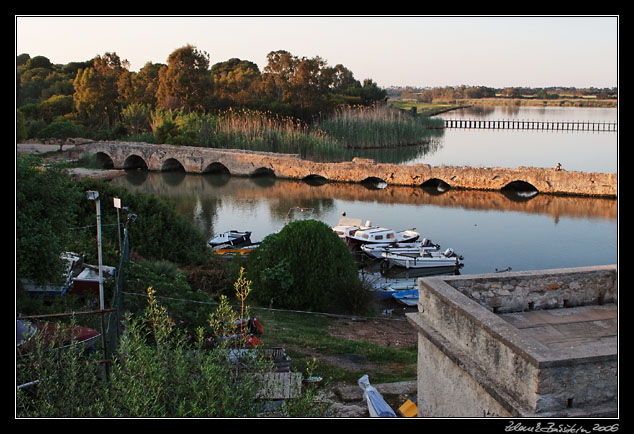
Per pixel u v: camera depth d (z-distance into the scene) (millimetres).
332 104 95812
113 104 93562
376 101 108312
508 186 56375
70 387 7637
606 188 50406
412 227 41625
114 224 23594
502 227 41438
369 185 58719
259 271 22016
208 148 69438
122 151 69375
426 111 164750
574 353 6266
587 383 6215
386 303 25141
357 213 46031
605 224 41844
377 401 11273
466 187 55469
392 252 33750
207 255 27266
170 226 26531
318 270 21859
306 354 15953
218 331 9859
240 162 64500
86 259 19109
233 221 43000
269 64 98375
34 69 114188
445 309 8172
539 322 8391
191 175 65750
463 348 7699
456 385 7898
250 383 8469
